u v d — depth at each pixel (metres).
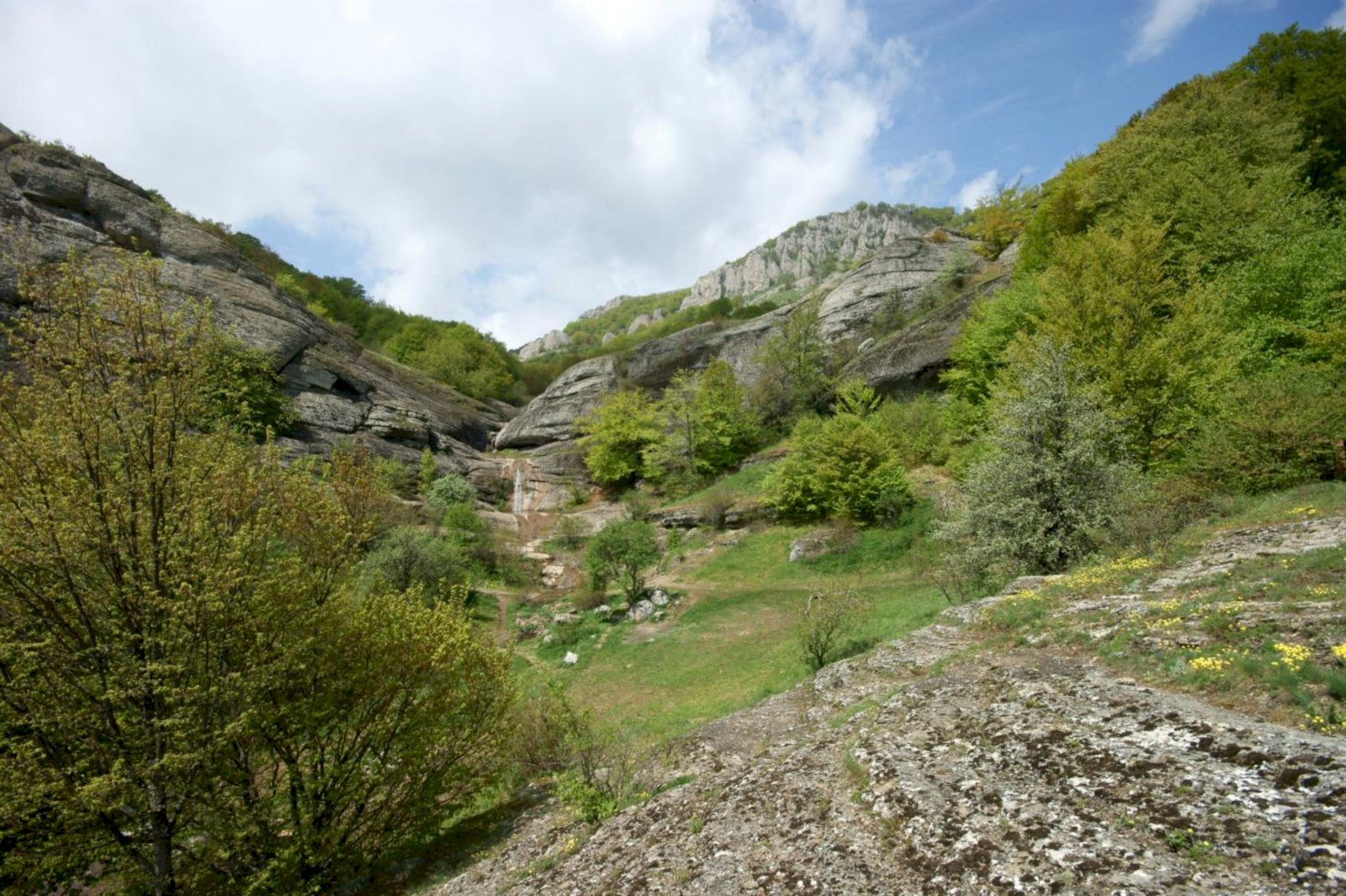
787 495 38.47
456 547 35.19
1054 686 8.09
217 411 11.15
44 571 9.16
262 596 10.18
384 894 10.33
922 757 7.07
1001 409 20.08
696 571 35.94
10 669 9.11
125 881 9.75
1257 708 6.44
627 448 58.59
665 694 20.48
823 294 73.12
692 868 6.36
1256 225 24.98
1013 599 13.99
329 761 11.95
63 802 8.93
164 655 9.55
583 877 7.36
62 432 9.31
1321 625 7.47
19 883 9.70
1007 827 5.36
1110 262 23.17
